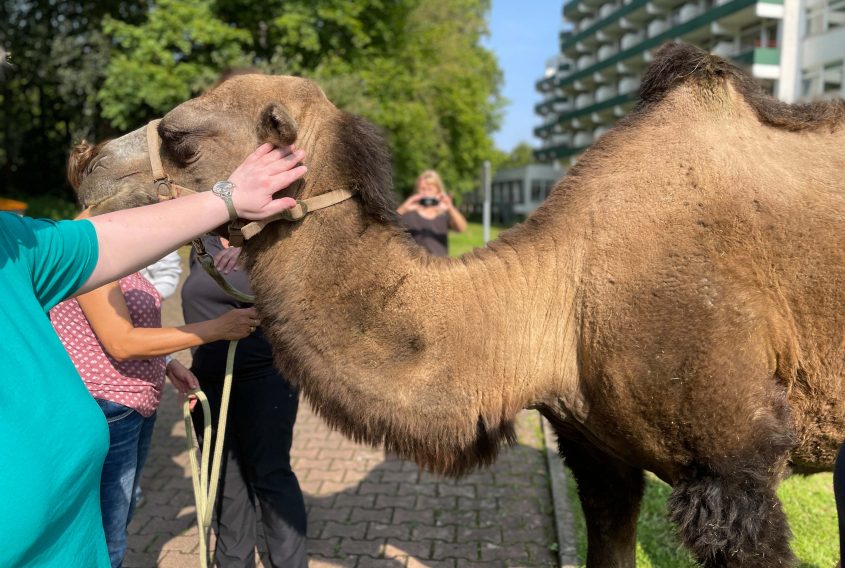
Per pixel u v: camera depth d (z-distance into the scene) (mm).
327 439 6305
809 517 4391
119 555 2934
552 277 2594
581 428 2750
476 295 2543
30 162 24625
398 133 21734
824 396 2471
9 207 5664
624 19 46812
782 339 2418
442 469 2576
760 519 2344
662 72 2764
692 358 2330
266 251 2520
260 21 17875
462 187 31672
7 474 1389
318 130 2541
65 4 21797
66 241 1705
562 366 2598
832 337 2416
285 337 2506
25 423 1442
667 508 2527
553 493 4941
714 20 31891
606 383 2473
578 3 56031
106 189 2514
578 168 2732
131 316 2883
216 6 17094
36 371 1499
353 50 19391
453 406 2475
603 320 2455
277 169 2191
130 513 3113
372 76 19359
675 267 2393
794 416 2521
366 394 2453
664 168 2543
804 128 2629
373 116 18359
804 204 2443
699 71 2662
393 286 2469
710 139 2564
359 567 4121
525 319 2570
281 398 3477
